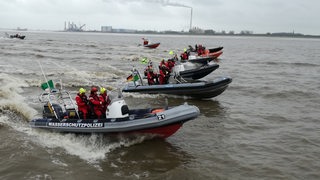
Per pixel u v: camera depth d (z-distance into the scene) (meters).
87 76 20.75
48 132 10.01
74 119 9.77
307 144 10.02
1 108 12.40
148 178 7.76
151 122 9.30
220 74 24.58
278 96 16.75
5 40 63.34
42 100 10.66
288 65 32.22
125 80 19.78
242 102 15.34
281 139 10.42
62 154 8.91
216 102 15.20
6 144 9.32
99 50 44.62
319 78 23.28
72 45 55.31
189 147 9.63
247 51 56.81
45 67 24.42
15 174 7.78
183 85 15.16
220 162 8.67
